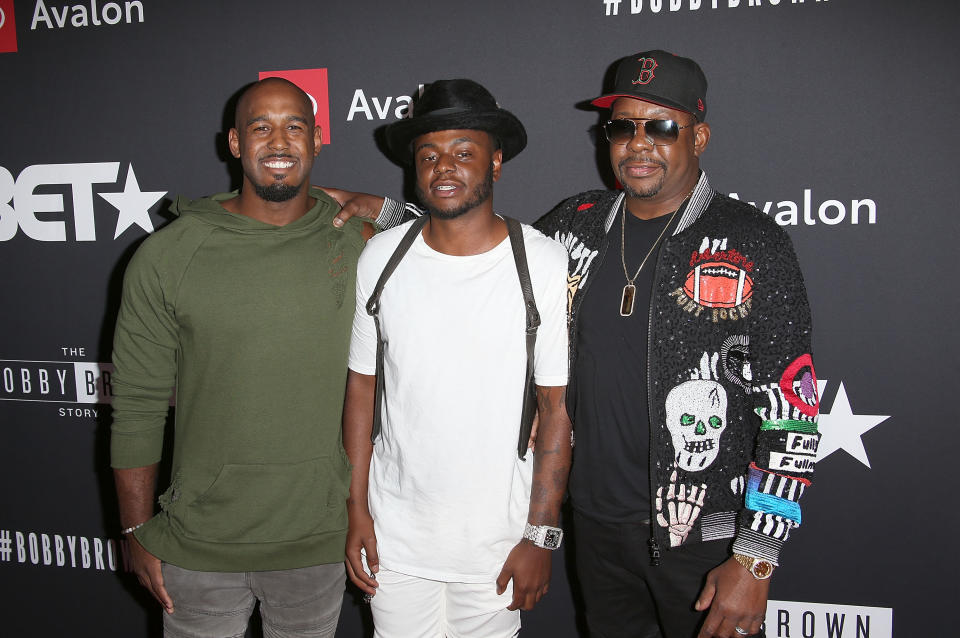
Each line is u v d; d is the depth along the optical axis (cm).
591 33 175
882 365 174
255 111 133
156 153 195
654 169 133
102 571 212
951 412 172
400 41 183
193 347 135
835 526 180
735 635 132
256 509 136
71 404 207
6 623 220
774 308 127
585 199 155
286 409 136
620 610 153
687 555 138
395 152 143
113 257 201
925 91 164
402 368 132
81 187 199
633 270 138
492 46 179
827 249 173
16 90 198
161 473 202
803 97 169
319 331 137
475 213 129
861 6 164
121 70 193
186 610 141
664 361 132
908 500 176
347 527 143
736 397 133
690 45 172
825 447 179
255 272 134
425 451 131
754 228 130
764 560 126
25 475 212
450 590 140
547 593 195
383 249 137
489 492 133
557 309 133
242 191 142
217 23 188
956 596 176
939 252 168
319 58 186
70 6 193
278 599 146
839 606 182
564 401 137
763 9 168
